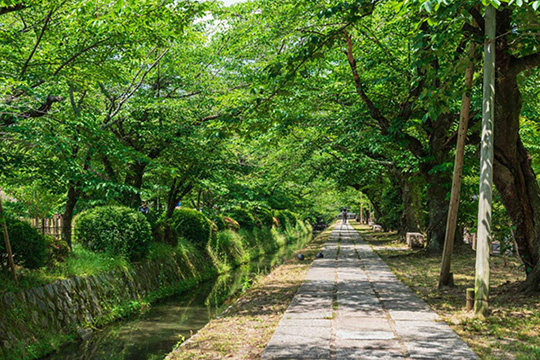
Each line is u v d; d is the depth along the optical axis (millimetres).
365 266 12227
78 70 9062
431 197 14031
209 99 12938
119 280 10102
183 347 5062
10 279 7270
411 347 4617
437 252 13844
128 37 8836
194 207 22500
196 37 11477
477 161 12586
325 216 55906
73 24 8562
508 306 6449
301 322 5898
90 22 7453
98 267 9594
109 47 9141
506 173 7363
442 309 6582
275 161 19797
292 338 5094
